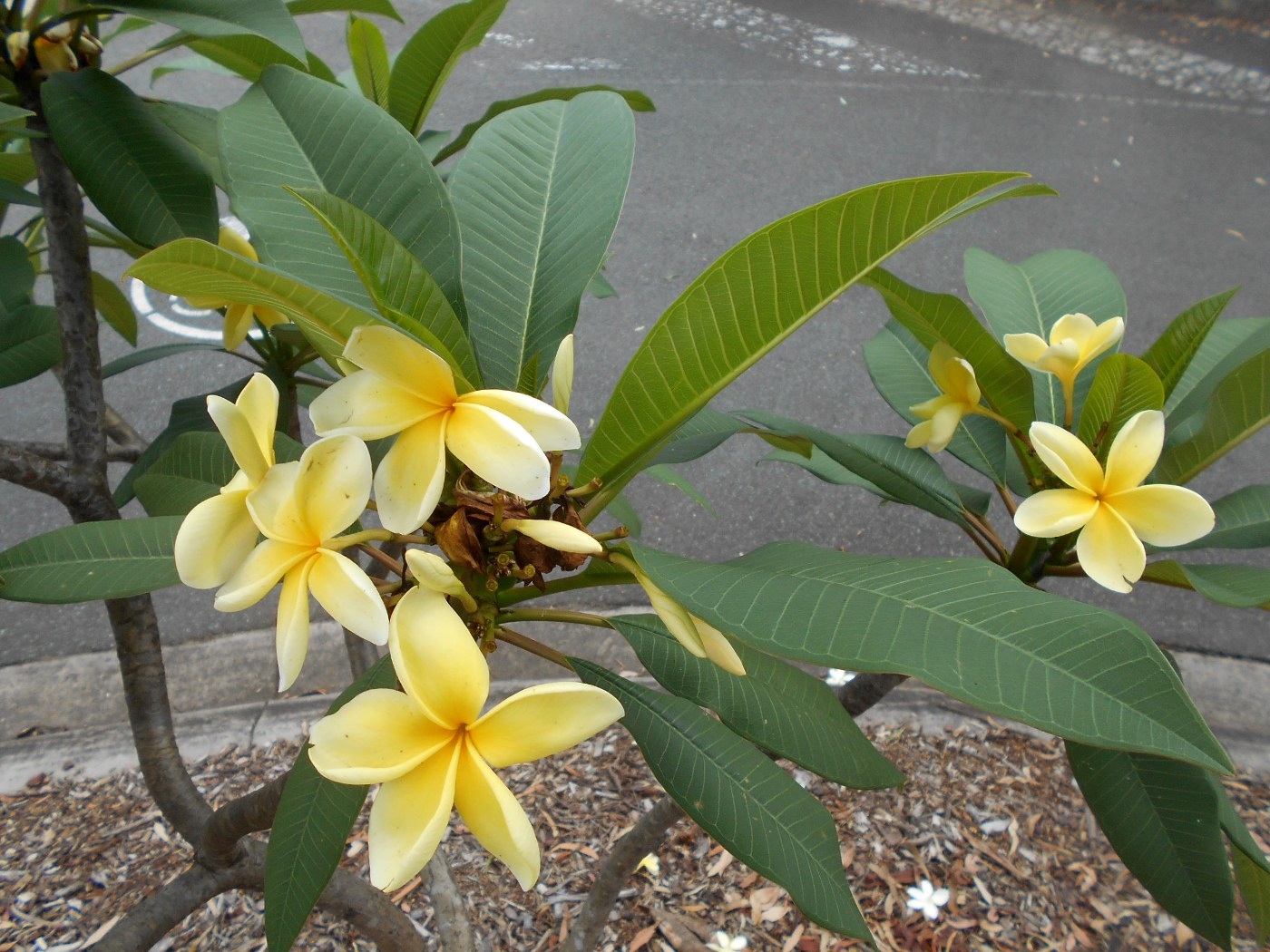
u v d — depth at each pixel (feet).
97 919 3.45
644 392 1.17
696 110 9.08
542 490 0.99
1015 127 9.12
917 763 4.17
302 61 1.51
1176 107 9.64
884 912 3.59
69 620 4.81
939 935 3.51
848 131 8.91
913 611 0.95
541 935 3.49
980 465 2.02
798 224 1.03
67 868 3.65
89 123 1.63
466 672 0.97
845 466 1.98
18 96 1.70
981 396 1.87
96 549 1.39
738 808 1.45
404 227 1.37
